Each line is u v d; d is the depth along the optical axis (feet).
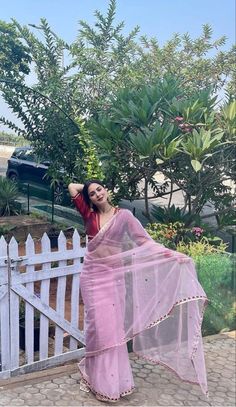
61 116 29.76
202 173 25.13
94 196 13.01
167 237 21.99
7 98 29.96
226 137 24.31
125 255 13.21
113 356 13.12
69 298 20.45
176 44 47.47
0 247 13.23
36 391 13.39
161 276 13.23
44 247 14.03
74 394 13.38
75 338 15.25
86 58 37.29
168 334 13.66
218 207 27.22
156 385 14.30
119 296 13.20
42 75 35.42
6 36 38.58
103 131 23.82
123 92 26.45
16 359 13.97
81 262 14.97
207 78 43.50
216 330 18.69
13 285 13.52
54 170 30.45
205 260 18.20
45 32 35.86
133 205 39.04
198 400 13.67
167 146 22.40
